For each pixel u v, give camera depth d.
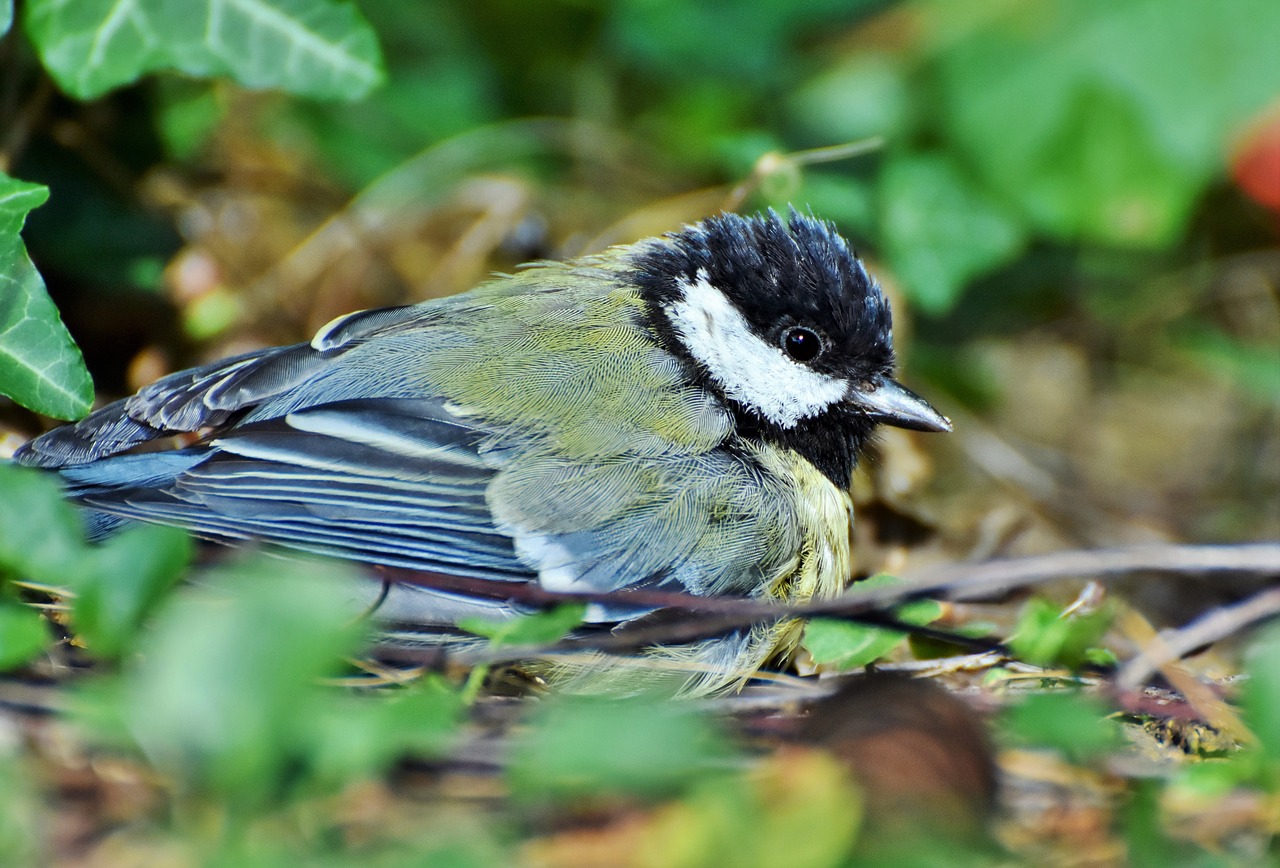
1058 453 11.02
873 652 5.91
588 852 4.25
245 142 10.34
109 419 6.80
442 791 4.65
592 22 11.55
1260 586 8.73
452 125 11.25
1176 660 5.98
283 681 4.09
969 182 9.77
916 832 4.35
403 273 10.49
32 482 5.18
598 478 6.56
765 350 7.24
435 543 6.42
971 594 7.04
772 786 4.26
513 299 7.32
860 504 8.62
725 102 11.58
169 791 4.42
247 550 5.89
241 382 6.84
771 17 11.25
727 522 6.66
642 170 11.30
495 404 6.64
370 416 6.51
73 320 8.71
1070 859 4.64
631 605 6.21
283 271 10.01
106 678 4.91
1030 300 11.35
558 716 4.45
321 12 7.59
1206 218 11.03
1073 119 9.08
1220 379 11.23
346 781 4.30
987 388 10.60
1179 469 11.03
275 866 3.99
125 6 7.45
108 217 8.61
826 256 7.32
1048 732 4.69
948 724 4.70
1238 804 4.81
